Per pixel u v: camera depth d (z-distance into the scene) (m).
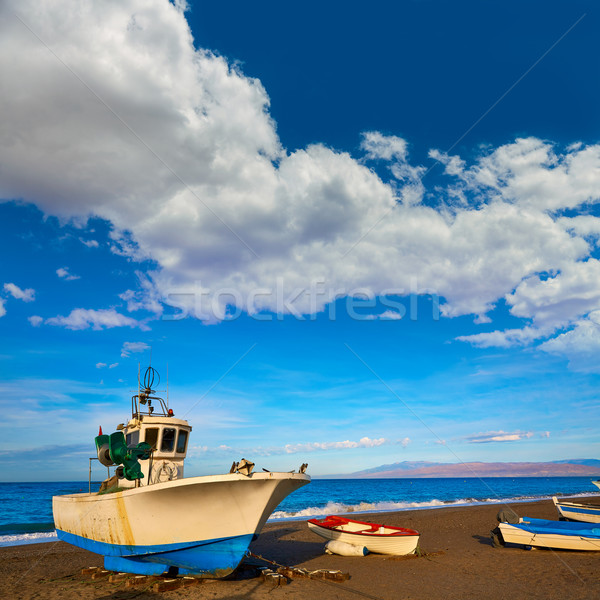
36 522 35.78
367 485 134.12
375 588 11.77
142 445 12.90
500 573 13.23
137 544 11.90
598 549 15.45
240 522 11.50
